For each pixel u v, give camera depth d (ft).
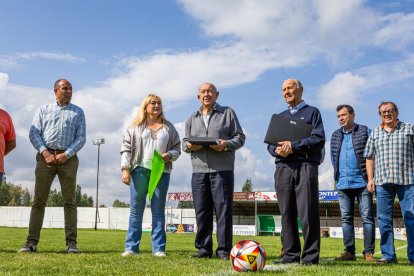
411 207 18.26
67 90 20.29
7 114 20.02
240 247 13.08
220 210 17.78
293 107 16.76
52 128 19.95
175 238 60.34
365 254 19.94
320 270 13.29
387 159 18.70
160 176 17.83
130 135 19.02
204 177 18.11
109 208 165.48
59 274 11.78
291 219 15.94
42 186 19.85
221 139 17.94
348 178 20.34
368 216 20.02
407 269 14.58
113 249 24.61
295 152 15.65
